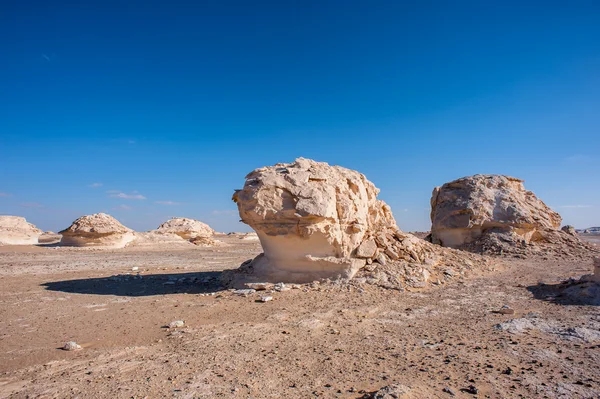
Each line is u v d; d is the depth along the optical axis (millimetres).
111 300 11039
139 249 29625
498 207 20219
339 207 12094
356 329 7617
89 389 5074
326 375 5352
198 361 5992
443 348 6395
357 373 5395
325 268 12000
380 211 14555
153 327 8180
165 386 5102
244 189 12320
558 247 19016
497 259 16422
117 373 5613
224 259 22578
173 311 9508
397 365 5664
